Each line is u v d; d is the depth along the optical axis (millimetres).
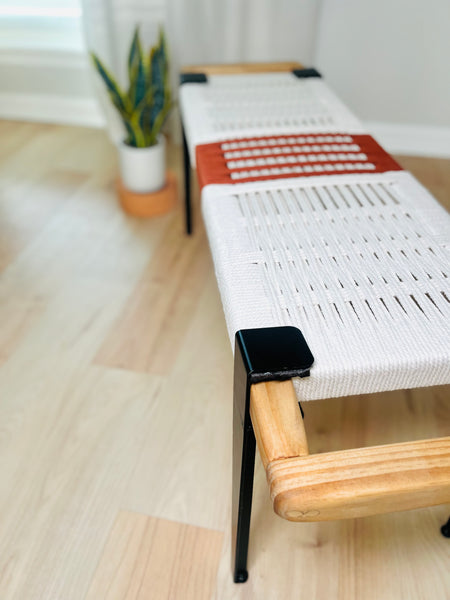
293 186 685
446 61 1462
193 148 800
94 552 667
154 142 1305
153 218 1331
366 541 682
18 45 1684
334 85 1569
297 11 1358
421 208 644
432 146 1619
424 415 847
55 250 1206
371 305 492
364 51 1486
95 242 1237
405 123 1604
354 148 789
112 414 837
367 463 361
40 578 640
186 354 947
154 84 1226
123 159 1285
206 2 1352
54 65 1696
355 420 834
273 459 373
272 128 840
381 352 440
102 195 1417
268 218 620
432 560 664
